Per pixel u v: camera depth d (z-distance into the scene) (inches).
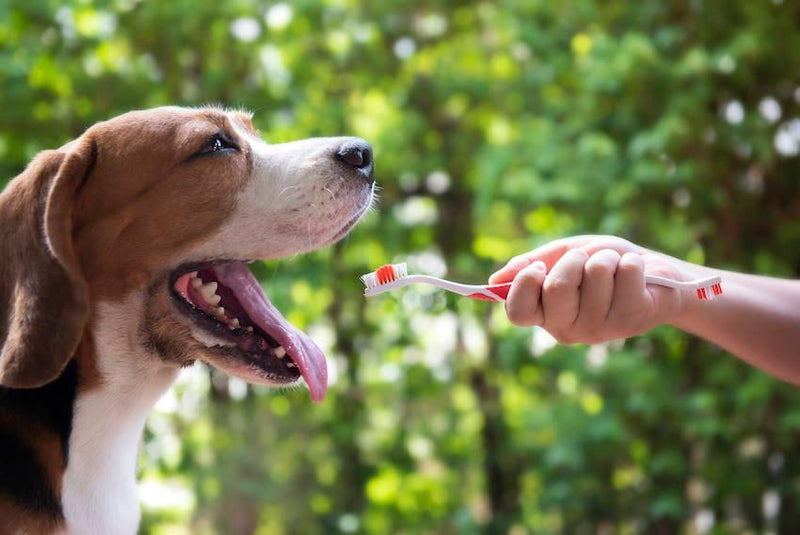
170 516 102.6
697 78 84.1
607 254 33.3
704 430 83.5
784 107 90.9
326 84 102.5
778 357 35.9
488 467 115.9
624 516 96.0
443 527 114.9
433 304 100.7
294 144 42.8
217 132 41.5
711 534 89.3
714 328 35.9
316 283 93.1
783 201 92.4
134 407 40.3
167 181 40.8
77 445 39.1
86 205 40.1
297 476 107.3
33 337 37.7
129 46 95.6
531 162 89.0
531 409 93.6
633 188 83.5
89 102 90.0
